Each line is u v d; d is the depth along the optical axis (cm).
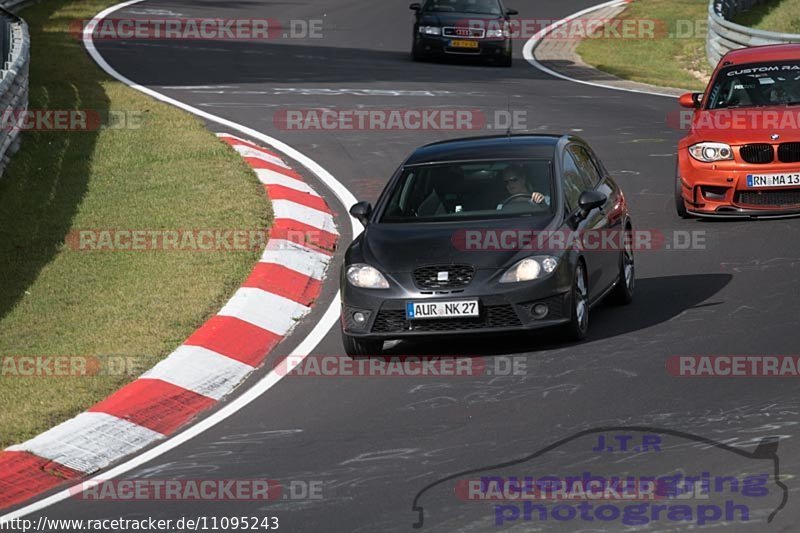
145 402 3362
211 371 3634
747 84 5491
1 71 6544
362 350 3706
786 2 13638
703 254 4691
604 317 3959
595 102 8369
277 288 4400
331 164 6450
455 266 3556
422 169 3978
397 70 9719
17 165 6056
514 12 10762
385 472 2725
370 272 3612
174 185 5775
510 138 4138
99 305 4266
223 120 7488
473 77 9500
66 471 2980
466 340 3809
